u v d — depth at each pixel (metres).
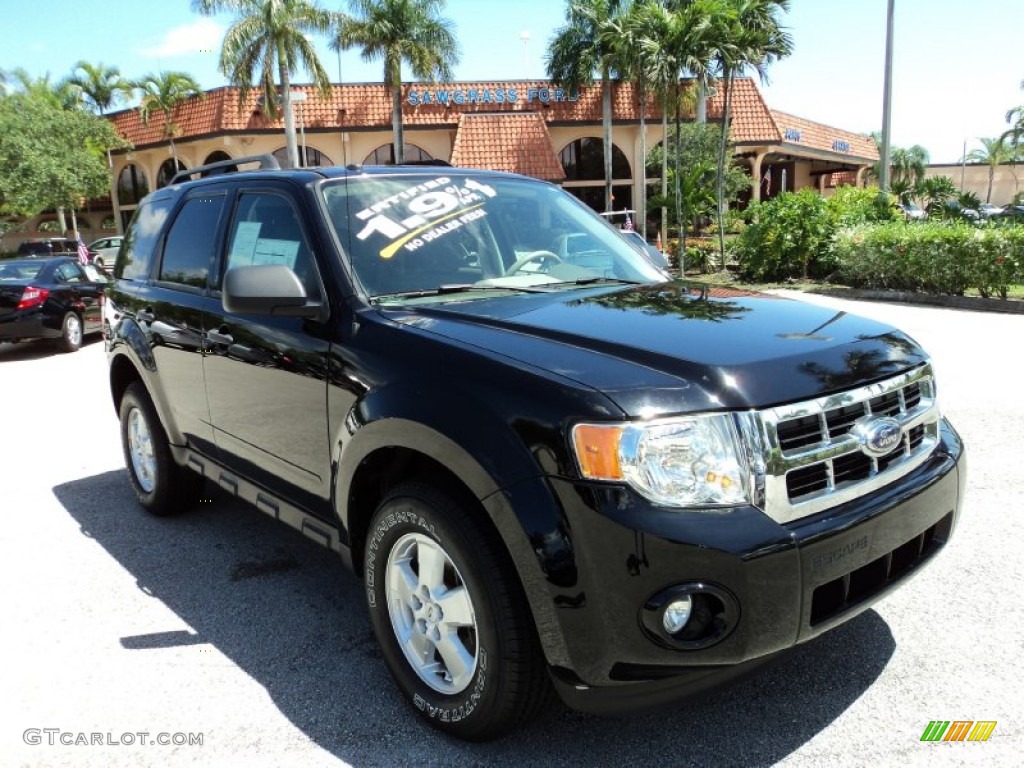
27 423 7.55
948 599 3.44
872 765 2.46
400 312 2.92
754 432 2.21
